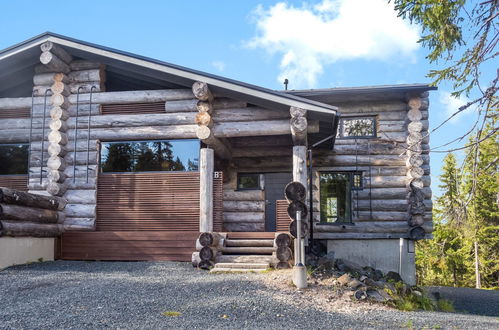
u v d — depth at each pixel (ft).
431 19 22.80
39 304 21.20
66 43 37.22
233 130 35.70
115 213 37.24
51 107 38.52
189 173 36.70
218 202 36.17
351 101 45.88
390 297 24.75
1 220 30.12
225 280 27.12
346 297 24.43
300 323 19.22
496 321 22.58
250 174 46.29
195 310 20.54
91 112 38.29
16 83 41.45
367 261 44.60
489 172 22.04
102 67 39.29
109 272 30.27
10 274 28.40
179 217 36.37
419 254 97.19
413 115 43.78
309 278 27.73
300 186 30.73
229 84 34.78
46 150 38.19
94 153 37.78
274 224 50.85
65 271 30.17
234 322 18.85
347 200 45.91
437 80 22.34
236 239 35.42
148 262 34.91
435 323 20.21
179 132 36.73
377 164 45.19
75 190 37.83
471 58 20.89
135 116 37.55
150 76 37.60
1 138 38.99
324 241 45.57
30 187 37.47
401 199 44.62
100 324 17.88
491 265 89.81
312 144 43.68
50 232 35.01
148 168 37.65
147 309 20.47
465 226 23.26
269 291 24.67
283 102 33.81
